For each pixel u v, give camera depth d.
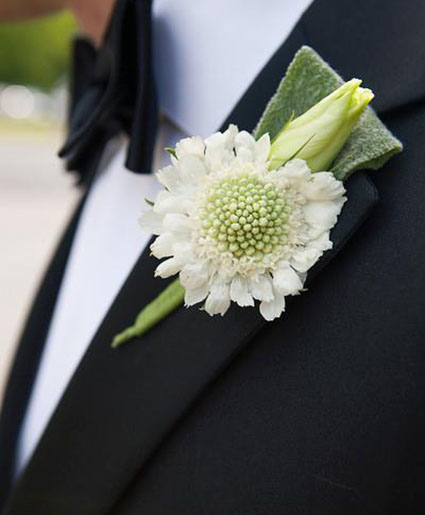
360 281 0.26
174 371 0.29
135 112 0.31
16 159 4.14
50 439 0.33
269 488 0.27
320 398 0.26
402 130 0.26
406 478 0.25
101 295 0.35
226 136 0.26
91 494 0.31
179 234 0.26
